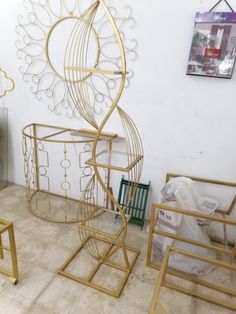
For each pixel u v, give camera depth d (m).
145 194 1.93
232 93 1.53
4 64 2.10
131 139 1.85
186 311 1.28
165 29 1.55
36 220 1.94
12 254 1.27
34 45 1.93
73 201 2.25
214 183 1.75
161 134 1.79
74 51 1.81
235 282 1.48
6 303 1.24
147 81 1.70
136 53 1.66
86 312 1.22
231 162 1.68
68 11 1.73
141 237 1.84
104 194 2.11
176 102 1.67
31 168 2.34
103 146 2.00
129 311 1.24
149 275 1.48
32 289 1.32
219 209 1.80
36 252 1.60
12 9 1.90
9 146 2.37
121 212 1.35
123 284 1.39
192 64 1.51
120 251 1.68
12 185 2.47
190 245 1.50
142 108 1.77
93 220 2.00
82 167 2.13
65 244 1.69
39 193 2.34
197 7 1.45
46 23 1.83
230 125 1.60
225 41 1.41
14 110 2.22
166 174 1.85
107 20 1.65
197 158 1.75
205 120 1.65
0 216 1.96
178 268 1.51
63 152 2.16
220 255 1.70
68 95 1.95
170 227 1.47
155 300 0.97
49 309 1.22
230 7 1.38
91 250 1.66
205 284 1.43
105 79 1.79
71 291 1.33
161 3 1.51
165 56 1.60
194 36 1.46
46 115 2.11
